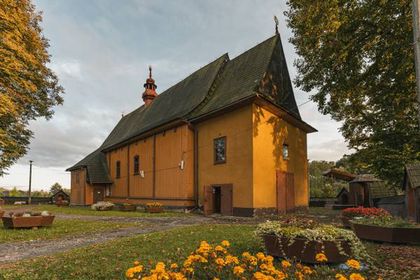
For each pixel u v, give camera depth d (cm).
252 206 1680
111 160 3538
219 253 528
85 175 3491
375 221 858
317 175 5562
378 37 1449
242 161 1773
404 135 1845
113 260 664
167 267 581
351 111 2167
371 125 2145
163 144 2441
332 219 1482
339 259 564
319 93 1877
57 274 582
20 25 1762
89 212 2289
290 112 1972
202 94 2311
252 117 1748
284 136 1994
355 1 1431
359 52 1541
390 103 1722
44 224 1330
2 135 1786
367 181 2553
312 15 1451
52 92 2239
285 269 499
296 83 1942
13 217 1264
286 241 588
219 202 1972
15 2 1792
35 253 838
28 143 2145
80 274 575
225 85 2238
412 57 1313
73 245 941
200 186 2078
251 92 1769
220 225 1234
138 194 2802
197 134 2155
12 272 606
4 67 1644
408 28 1303
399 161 1791
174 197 2236
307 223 629
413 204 1491
